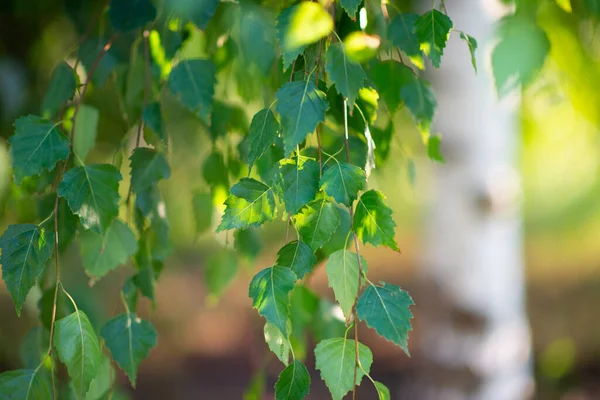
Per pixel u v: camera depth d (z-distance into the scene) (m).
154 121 0.81
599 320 3.16
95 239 0.83
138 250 0.85
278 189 0.72
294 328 0.94
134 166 0.82
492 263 1.42
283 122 0.70
